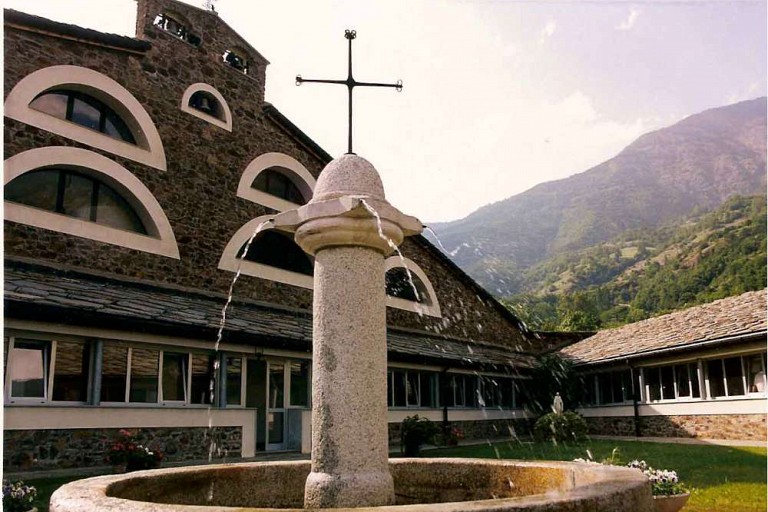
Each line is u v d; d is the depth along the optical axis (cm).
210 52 1714
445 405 2019
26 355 1027
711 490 910
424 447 1802
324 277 370
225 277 1620
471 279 2544
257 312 1602
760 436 1683
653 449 1595
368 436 346
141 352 1184
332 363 355
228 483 411
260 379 1471
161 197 1511
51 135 1306
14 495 588
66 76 1355
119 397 1134
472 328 2533
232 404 1349
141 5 1575
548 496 232
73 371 1080
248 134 1773
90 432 1068
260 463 439
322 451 346
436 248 2370
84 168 1359
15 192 1266
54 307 995
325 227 363
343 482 336
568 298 6288
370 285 369
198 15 1695
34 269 1216
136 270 1420
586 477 329
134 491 328
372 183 389
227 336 1253
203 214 1602
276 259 1828
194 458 1210
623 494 247
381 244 374
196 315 1291
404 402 1878
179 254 1520
